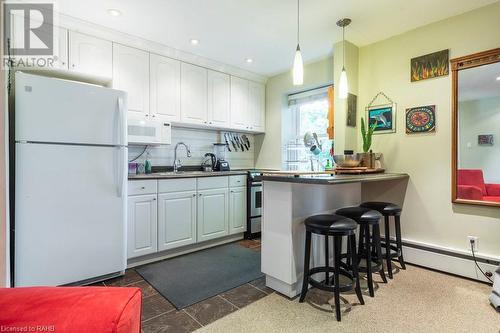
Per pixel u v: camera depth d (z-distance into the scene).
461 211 2.47
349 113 3.06
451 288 2.20
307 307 1.91
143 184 2.69
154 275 2.46
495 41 2.29
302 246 2.08
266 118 4.39
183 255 3.02
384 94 2.99
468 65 2.43
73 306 0.65
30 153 1.95
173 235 2.92
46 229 2.02
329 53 3.41
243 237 3.72
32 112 1.95
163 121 3.14
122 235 2.37
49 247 2.03
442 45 2.58
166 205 2.87
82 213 2.16
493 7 2.30
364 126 3.09
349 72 3.06
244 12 2.46
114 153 2.31
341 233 1.74
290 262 2.00
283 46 3.19
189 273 2.50
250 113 4.16
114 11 2.43
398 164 2.88
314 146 3.33
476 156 2.39
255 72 4.10
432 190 2.65
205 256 2.98
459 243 2.48
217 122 3.73
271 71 4.06
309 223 1.86
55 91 2.04
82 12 2.44
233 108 3.92
